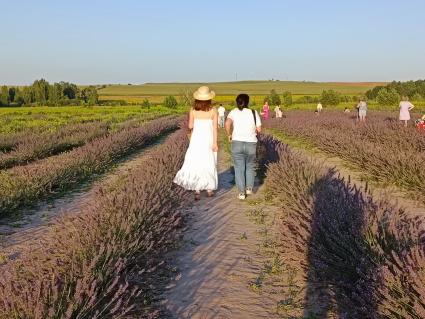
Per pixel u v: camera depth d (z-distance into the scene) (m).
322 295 4.19
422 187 8.11
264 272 4.81
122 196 5.96
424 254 3.61
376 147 11.65
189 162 8.33
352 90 130.25
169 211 6.30
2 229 6.80
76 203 8.57
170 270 4.86
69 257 4.18
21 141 19.09
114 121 40.69
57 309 3.29
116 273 3.85
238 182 8.28
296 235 4.94
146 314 3.82
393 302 3.27
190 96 89.44
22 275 3.91
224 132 27.92
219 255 5.36
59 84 120.75
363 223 4.45
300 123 25.19
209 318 3.85
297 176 7.59
